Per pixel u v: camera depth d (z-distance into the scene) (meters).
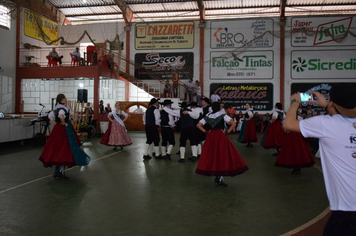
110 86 19.25
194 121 7.55
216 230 3.15
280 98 17.38
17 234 3.04
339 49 16.95
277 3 17.72
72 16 19.84
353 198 1.74
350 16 16.78
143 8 18.67
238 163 4.74
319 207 3.94
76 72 14.52
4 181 5.27
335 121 1.84
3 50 14.68
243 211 3.76
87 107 13.48
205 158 4.79
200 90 17.11
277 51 17.39
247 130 10.18
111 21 20.44
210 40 17.91
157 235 3.02
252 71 17.61
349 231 1.75
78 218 3.49
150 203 4.05
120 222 3.37
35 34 16.86
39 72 15.12
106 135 9.16
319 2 17.50
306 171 6.31
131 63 17.88
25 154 8.37
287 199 4.30
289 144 6.06
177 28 18.19
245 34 17.64
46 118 10.30
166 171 6.13
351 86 1.85
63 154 5.23
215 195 4.46
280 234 3.06
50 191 4.63
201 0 16.83
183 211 3.74
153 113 7.52
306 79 17.22
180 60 18.20
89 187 4.88
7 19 14.90
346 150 1.78
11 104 15.20
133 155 8.16
